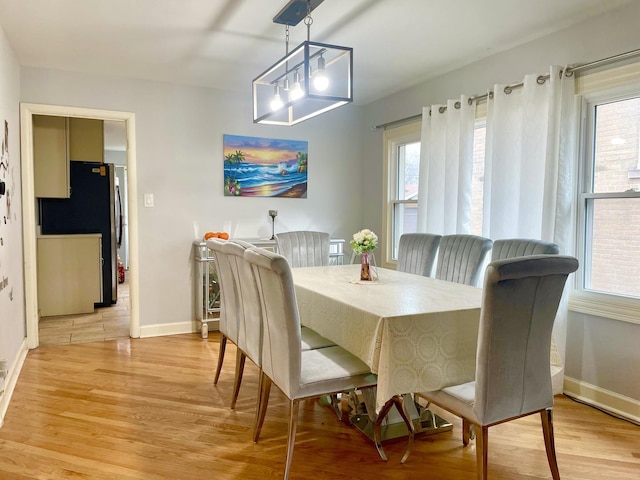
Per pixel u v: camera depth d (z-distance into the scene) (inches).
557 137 113.7
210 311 168.6
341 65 144.8
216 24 115.1
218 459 85.0
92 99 155.9
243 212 182.5
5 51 120.2
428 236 133.3
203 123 173.6
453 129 145.9
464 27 116.5
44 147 192.1
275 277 76.4
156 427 97.1
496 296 65.3
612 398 107.1
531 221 120.4
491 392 68.5
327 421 101.7
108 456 85.4
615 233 109.8
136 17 110.9
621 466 83.7
